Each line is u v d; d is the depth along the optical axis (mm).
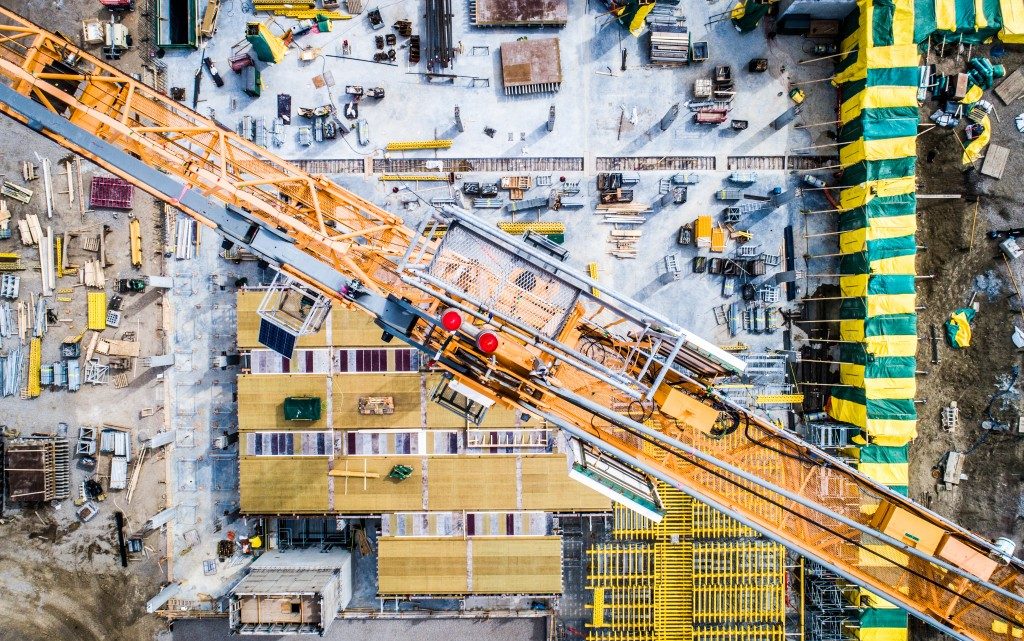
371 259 32219
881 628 41219
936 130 43031
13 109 29484
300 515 41531
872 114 40594
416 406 40469
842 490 33844
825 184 43281
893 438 40781
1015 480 42562
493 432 40312
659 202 43625
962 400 43062
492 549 40375
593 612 42344
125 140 31812
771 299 42969
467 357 28688
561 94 43406
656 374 31359
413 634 43000
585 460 32844
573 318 27531
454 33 43250
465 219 25562
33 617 43312
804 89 43375
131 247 42562
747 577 40938
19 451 41688
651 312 25969
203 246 43094
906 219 40500
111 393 43000
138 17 42719
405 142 43406
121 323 42906
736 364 26250
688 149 43562
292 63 43219
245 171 33812
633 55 43344
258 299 40781
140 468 43188
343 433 40750
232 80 43188
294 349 40562
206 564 43281
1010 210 42688
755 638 41500
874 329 40781
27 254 42688
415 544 40594
